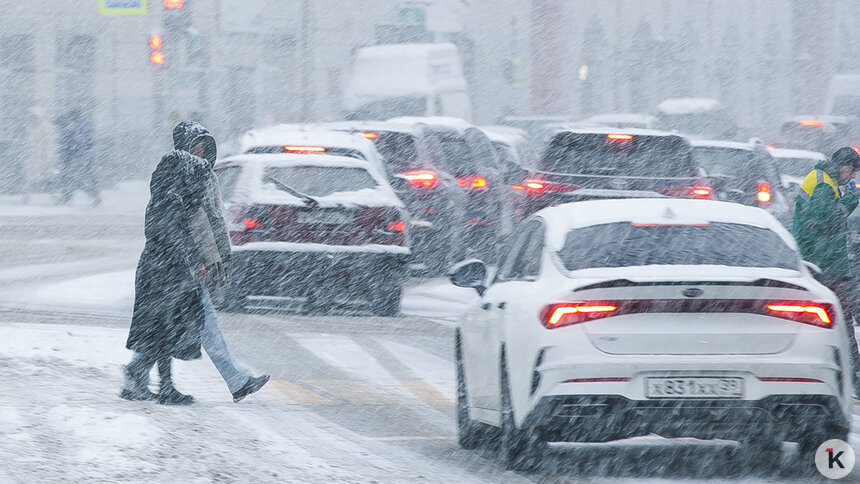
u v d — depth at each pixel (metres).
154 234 25.47
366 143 48.66
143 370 25.78
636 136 47.06
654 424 20.22
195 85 107.62
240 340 36.94
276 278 42.16
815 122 108.44
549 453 23.17
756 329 20.36
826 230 31.08
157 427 22.31
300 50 145.62
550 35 152.62
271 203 42.25
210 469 19.67
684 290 20.33
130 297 45.94
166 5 87.00
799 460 21.38
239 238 42.06
